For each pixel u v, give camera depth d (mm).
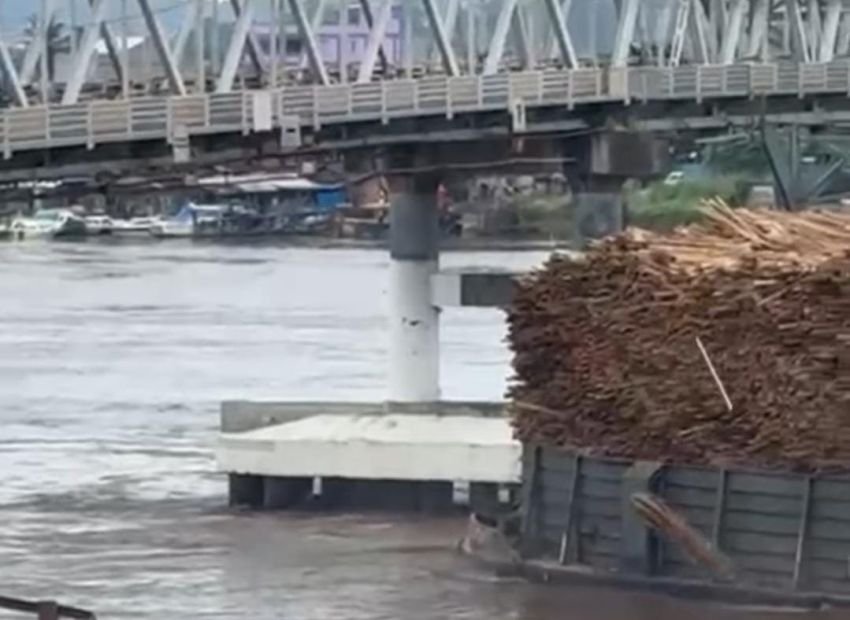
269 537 69250
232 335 143375
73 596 61094
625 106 91562
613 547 59250
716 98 97812
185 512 73750
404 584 62000
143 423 97562
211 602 60281
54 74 77500
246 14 77438
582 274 59906
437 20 85938
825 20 115250
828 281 55688
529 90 86250
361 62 87062
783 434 56344
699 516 57531
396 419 78250
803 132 113750
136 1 84438
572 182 91062
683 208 117062
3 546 68312
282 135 76875
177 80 74750
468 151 87125
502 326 150625
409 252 84125
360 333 144875
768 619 55594
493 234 170500
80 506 75375
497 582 61375
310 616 58688
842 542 55594
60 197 79438
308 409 80250
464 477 71312
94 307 167250
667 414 58062
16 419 99000
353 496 73562
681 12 99188
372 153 84500
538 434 60938
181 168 76188
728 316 57062
